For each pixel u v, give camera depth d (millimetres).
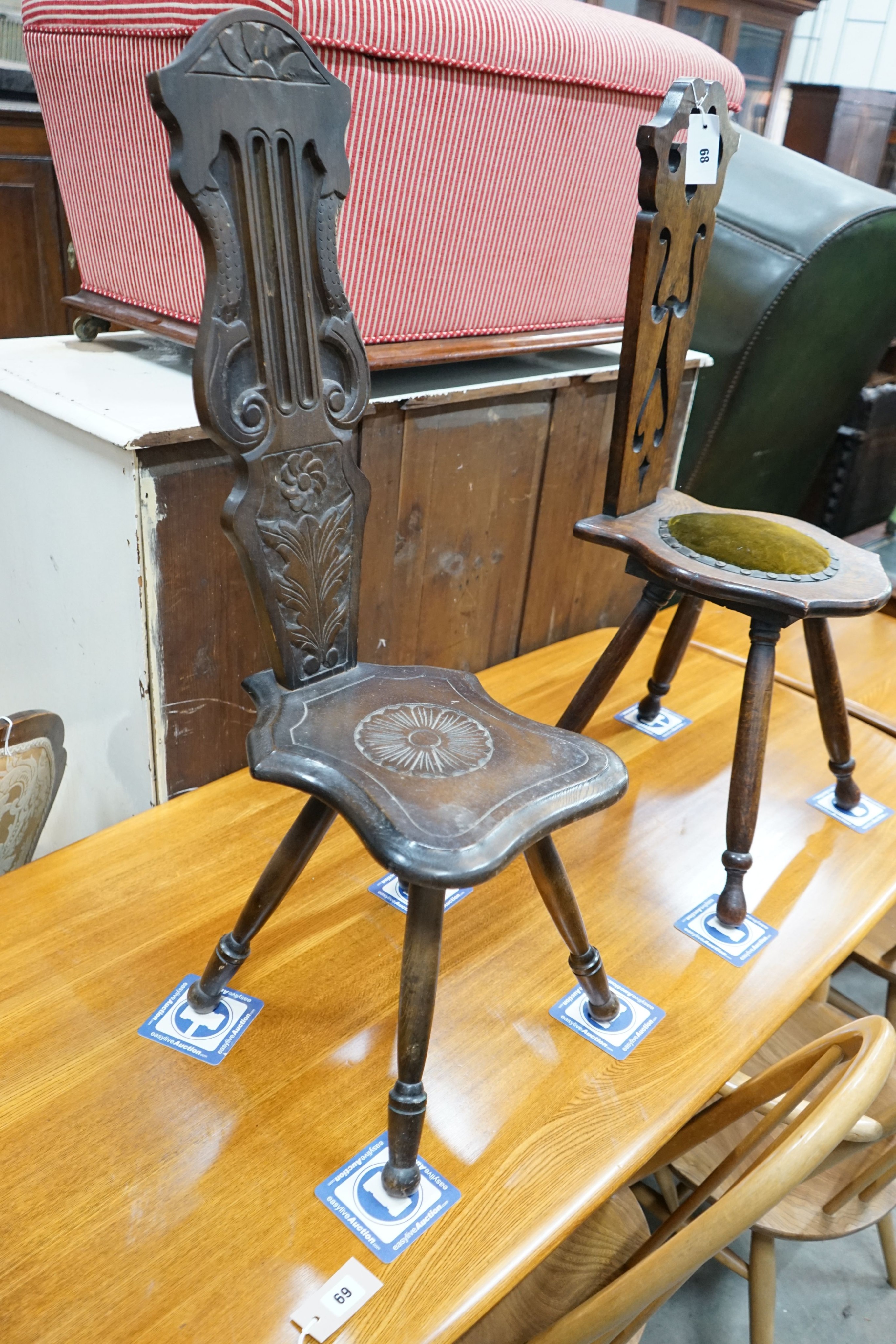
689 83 1169
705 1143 1209
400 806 833
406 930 863
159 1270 847
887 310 2258
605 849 1440
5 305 2623
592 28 1436
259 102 803
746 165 2168
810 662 1441
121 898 1240
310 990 1144
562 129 1446
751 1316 1173
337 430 957
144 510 1217
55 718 1268
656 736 1719
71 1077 1011
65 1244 861
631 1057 1103
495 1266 872
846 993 2029
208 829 1372
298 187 854
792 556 1302
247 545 908
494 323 1596
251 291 842
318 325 914
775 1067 972
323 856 1359
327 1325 816
